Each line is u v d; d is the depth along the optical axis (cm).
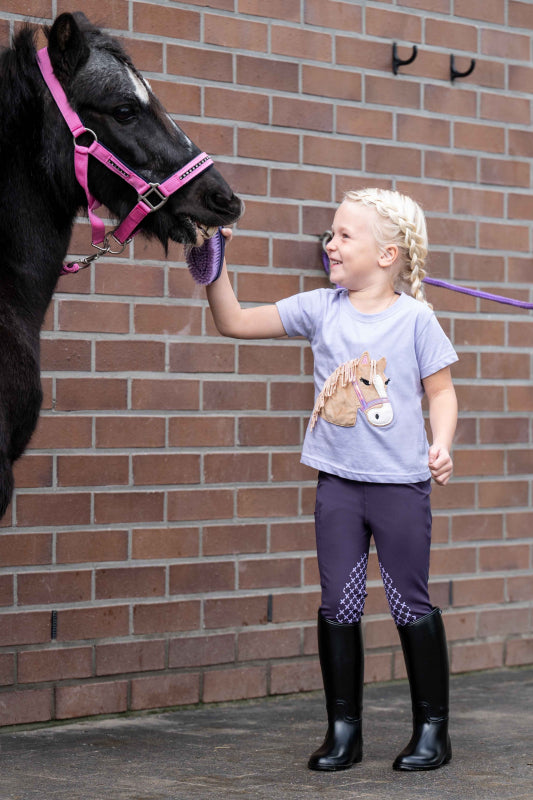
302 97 535
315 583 537
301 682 531
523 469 596
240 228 520
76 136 364
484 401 585
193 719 481
